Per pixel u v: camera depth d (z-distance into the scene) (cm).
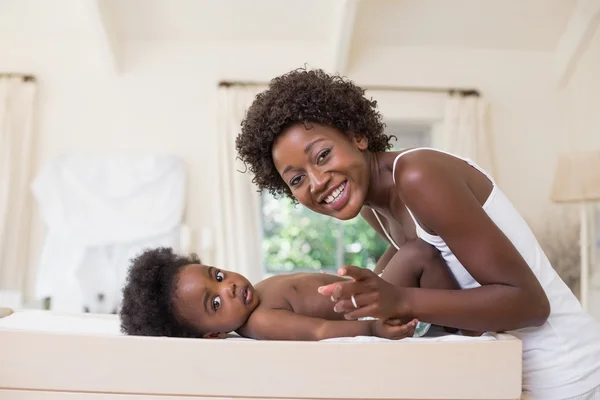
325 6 351
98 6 328
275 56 378
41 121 366
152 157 353
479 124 372
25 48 372
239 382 85
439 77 383
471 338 91
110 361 86
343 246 399
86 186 342
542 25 370
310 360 85
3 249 346
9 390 86
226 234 354
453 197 87
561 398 98
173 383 85
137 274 117
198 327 114
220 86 368
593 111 361
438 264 102
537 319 89
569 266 330
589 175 262
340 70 370
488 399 85
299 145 99
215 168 360
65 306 326
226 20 361
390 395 85
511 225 98
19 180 355
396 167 94
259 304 116
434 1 348
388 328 89
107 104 370
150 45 374
